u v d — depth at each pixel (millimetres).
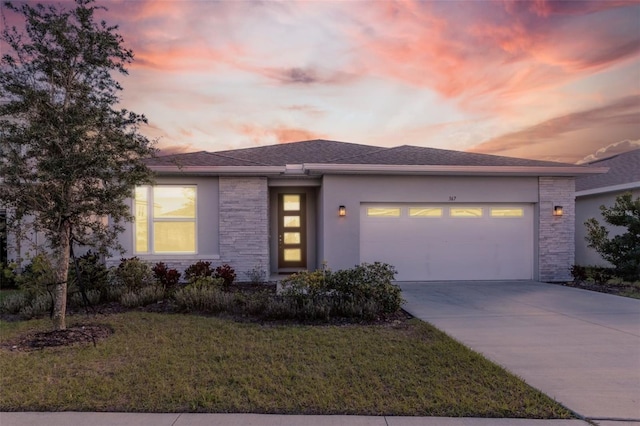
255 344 5309
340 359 4742
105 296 8203
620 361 4785
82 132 5273
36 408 3500
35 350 5105
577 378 4238
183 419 3322
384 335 5777
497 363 4695
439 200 11320
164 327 6191
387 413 3439
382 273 7562
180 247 11102
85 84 5652
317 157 12570
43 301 7176
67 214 5547
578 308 7879
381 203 11367
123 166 5863
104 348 5141
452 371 4371
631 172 14453
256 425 3225
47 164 5008
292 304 6953
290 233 13359
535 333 6031
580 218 15969
